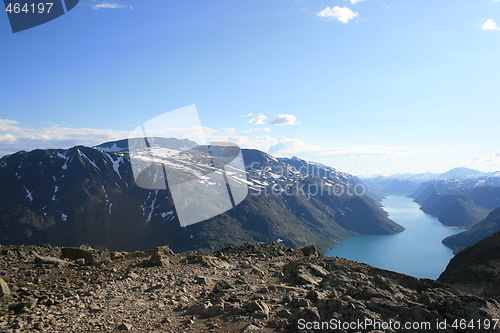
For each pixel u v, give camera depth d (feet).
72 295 45.21
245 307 37.50
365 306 32.24
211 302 41.63
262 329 31.27
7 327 32.86
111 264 68.69
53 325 34.35
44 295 44.27
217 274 60.29
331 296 37.93
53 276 56.90
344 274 51.24
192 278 56.08
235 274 61.26
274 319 33.65
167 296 45.16
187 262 69.46
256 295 42.50
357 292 37.06
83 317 36.99
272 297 42.42
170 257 77.46
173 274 58.70
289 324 31.71
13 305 39.55
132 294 46.39
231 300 41.63
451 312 31.35
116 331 32.65
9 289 46.01
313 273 56.59
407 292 41.29
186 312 38.37
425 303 35.45
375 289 37.58
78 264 67.36
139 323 35.04
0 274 55.72
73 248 73.97
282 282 53.21
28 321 34.81
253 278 57.57
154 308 40.19
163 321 35.24
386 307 32.24
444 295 39.09
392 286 42.47
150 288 49.62
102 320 35.96
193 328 33.14
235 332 31.35
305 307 33.96
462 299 32.55
